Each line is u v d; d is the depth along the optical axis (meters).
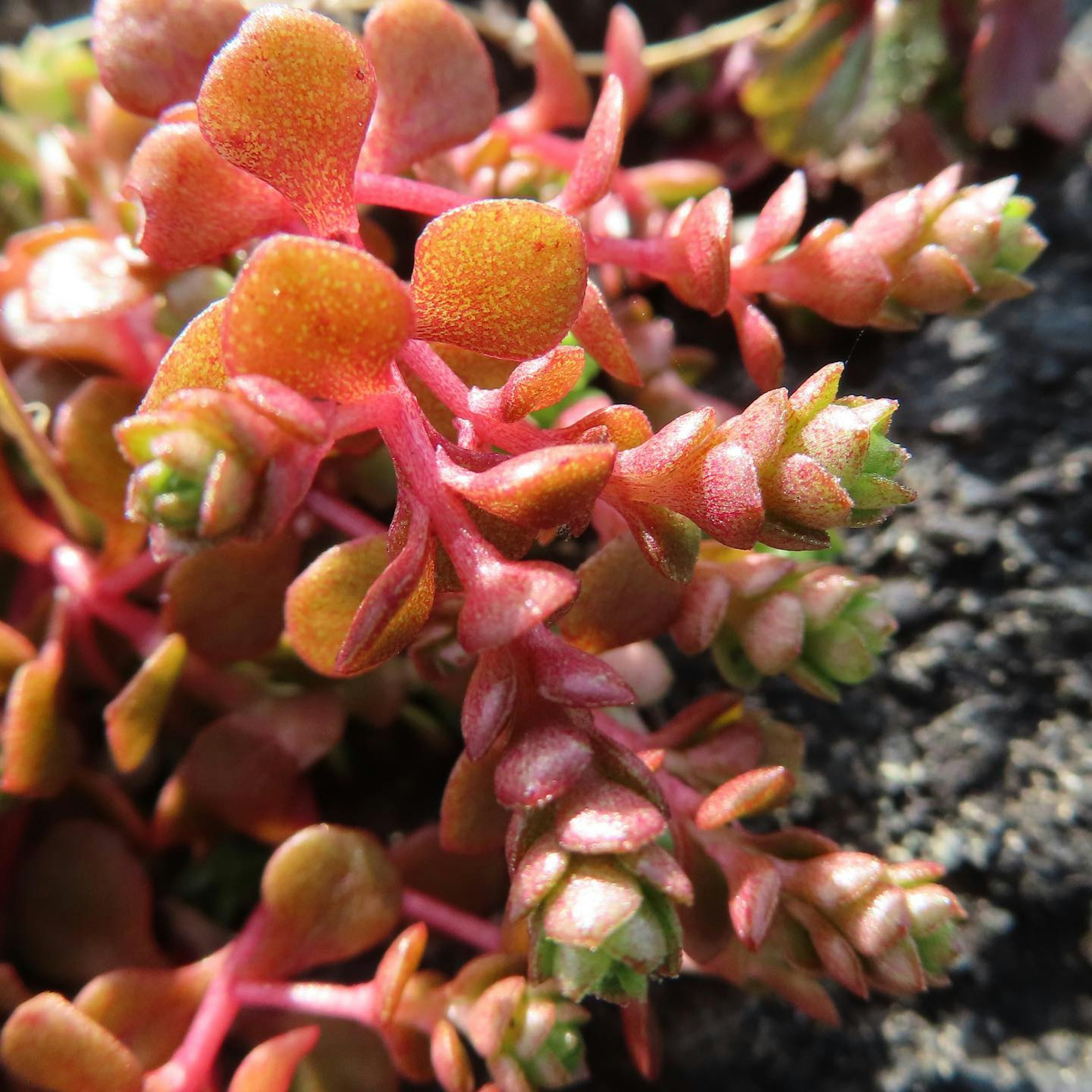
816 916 0.11
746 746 0.12
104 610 0.13
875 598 0.12
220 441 0.10
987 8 0.16
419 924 0.11
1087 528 0.14
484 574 0.10
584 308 0.11
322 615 0.11
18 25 0.19
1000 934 0.13
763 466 0.10
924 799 0.14
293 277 0.10
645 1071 0.12
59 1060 0.11
